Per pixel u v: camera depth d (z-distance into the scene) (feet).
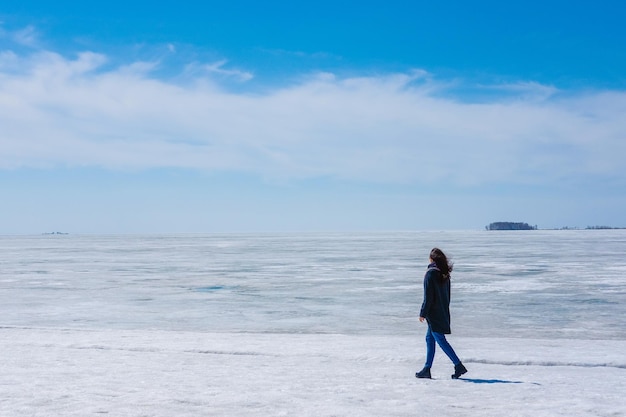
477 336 47.60
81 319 58.39
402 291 83.97
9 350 35.53
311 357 33.50
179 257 197.47
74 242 516.32
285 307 67.05
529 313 60.85
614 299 72.49
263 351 35.19
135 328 52.49
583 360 32.24
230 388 24.20
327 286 91.81
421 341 40.75
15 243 487.61
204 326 53.67
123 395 22.52
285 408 20.51
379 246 312.09
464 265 137.69
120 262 168.25
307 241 463.01
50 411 19.70
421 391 23.89
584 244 305.32
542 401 22.09
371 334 48.93
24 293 83.76
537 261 152.97
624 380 26.96
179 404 21.01
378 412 20.07
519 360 32.32
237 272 123.34
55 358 32.50
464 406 21.15
